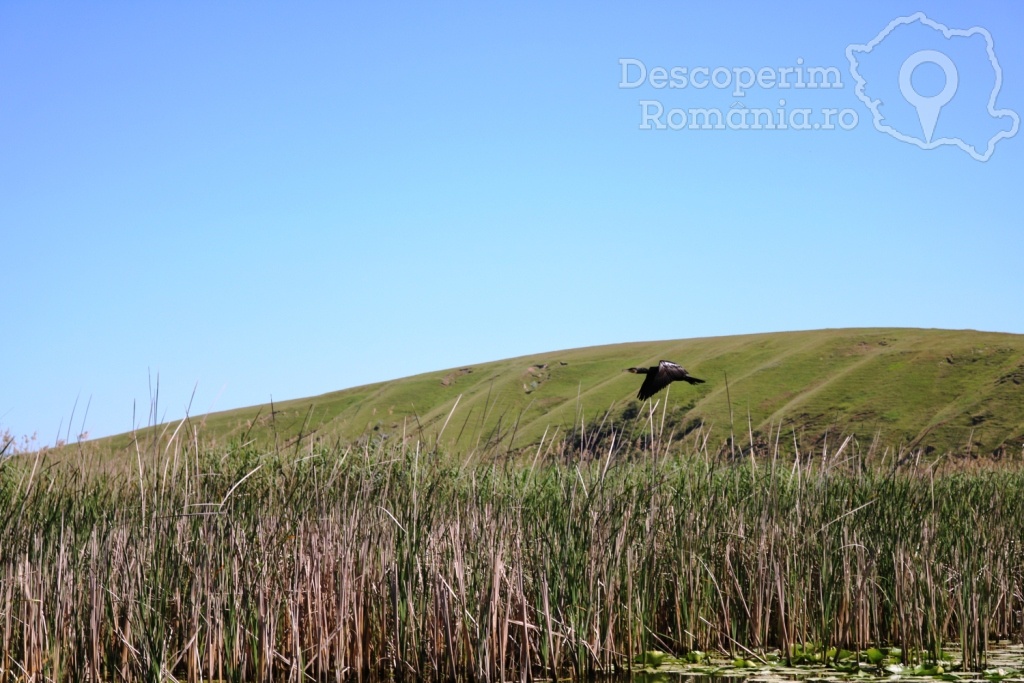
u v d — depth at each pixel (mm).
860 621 11078
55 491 10148
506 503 10688
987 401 56438
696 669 10375
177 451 9711
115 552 9250
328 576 9883
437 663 9727
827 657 10773
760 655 10836
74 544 9359
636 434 11625
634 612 10781
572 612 10109
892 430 56438
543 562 10156
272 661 9258
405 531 10008
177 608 9266
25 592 9070
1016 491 14016
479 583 9977
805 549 11352
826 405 63656
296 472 10828
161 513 9555
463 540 10195
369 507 10250
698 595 11258
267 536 9820
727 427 50969
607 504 10734
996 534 12180
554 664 9828
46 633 9023
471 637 9867
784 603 10977
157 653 8797
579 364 86125
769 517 11617
